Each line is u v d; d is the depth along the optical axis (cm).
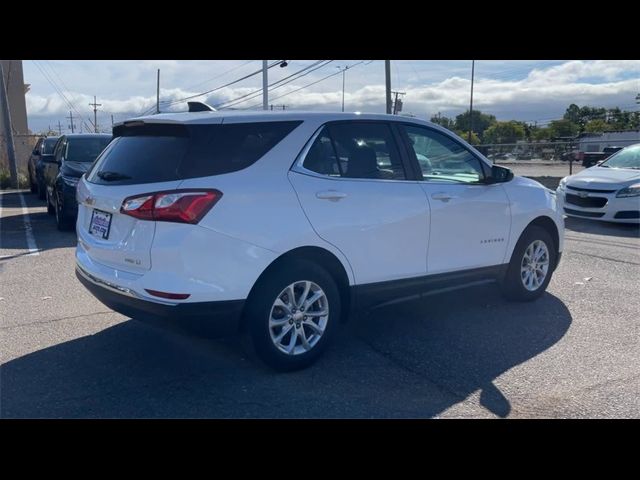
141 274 462
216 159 471
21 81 3809
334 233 510
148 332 590
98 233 505
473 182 629
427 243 577
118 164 505
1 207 1598
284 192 487
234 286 464
